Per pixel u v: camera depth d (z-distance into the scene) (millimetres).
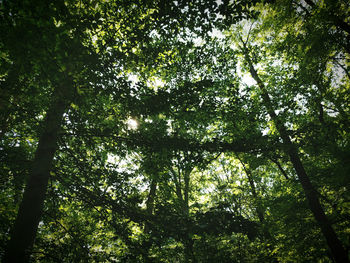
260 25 9375
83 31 3877
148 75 6316
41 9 2770
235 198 10750
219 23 4195
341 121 6305
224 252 5176
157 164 5453
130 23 4730
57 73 3496
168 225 4719
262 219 10094
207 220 4477
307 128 6117
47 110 4766
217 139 5062
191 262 4867
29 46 2893
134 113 4824
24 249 3678
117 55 4352
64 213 6609
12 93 4203
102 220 5609
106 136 4969
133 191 5875
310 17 6418
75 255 4633
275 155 7070
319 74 7367
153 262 4582
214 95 6605
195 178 13148
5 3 2736
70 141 5570
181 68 6812
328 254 7094
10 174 4805
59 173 5246
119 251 5566
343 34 6277
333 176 6582
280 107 7566
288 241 7555
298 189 8180
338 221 7043
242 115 6484
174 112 5340
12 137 5730
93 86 4070
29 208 3979
